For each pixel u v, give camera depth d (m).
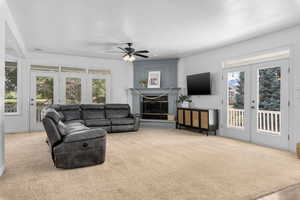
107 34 4.34
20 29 4.03
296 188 2.13
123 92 7.43
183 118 6.35
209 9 3.07
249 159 3.33
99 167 2.97
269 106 4.28
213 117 5.45
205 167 2.95
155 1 2.84
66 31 4.16
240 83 4.96
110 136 5.36
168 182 2.43
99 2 2.87
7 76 5.77
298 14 3.23
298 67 3.71
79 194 2.13
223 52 5.38
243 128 4.86
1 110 2.62
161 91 7.16
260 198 2.02
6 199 2.03
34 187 2.30
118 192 2.18
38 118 6.20
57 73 6.42
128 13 3.26
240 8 3.03
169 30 4.05
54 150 2.85
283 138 3.98
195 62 6.37
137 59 7.24
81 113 6.09
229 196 2.08
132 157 3.46
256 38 4.49
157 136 5.36
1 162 2.67
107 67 7.19
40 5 2.97
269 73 4.29
